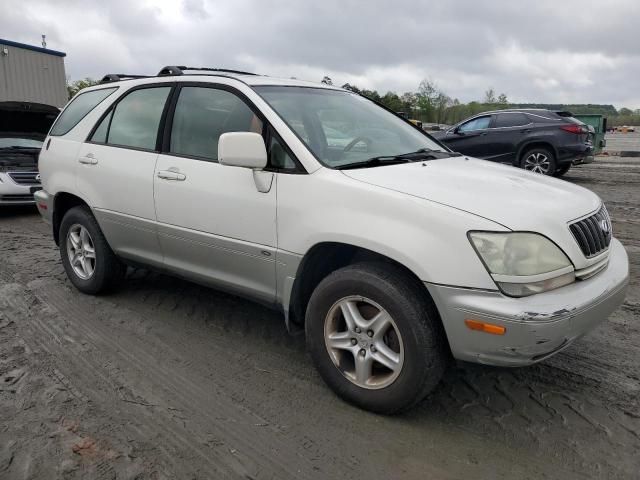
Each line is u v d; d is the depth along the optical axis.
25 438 2.81
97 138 4.58
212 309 4.58
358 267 2.99
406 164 3.43
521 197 2.97
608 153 21.17
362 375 3.05
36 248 6.63
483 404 3.17
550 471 2.62
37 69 20.94
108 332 4.12
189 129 3.91
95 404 3.14
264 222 3.33
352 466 2.65
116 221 4.33
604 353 3.79
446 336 2.76
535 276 2.62
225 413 3.08
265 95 3.66
